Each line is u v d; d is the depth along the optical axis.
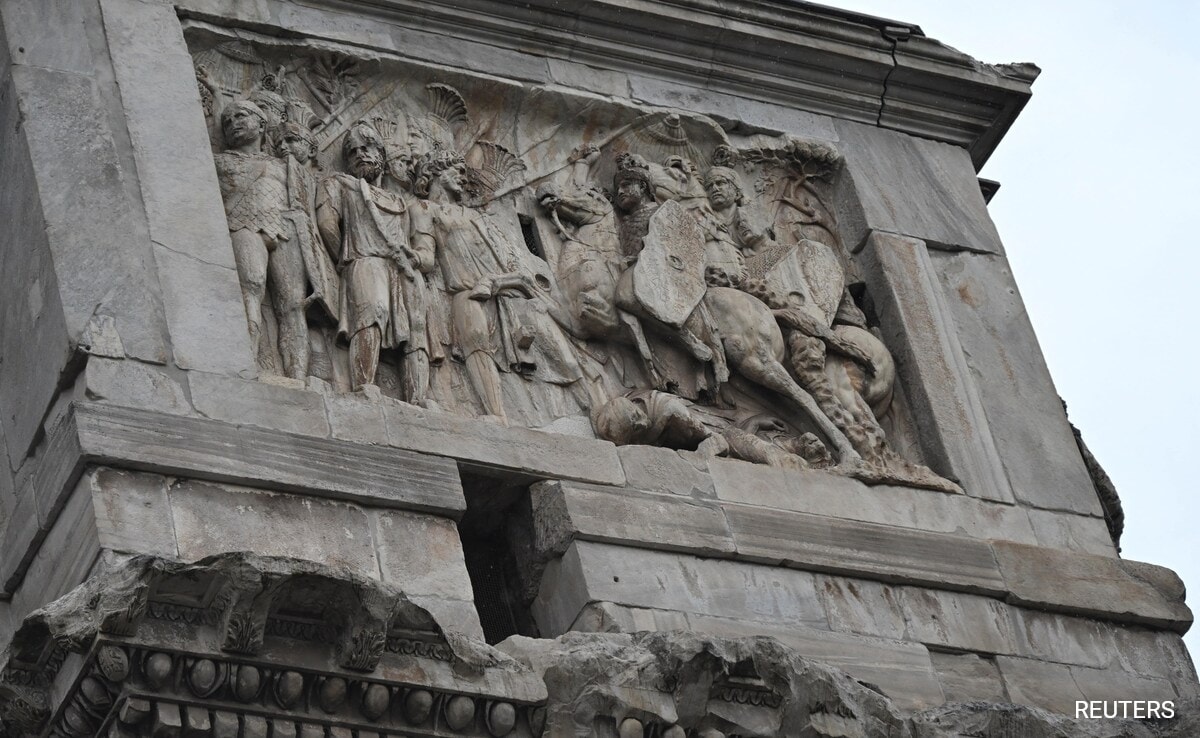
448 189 27.05
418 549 23.33
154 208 24.62
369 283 25.50
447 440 24.42
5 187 25.25
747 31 29.61
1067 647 26.41
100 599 20.23
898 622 25.61
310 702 20.95
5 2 25.69
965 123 31.16
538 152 28.41
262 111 26.44
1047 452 28.22
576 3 28.72
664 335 27.16
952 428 27.89
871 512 26.44
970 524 26.97
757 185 29.64
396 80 27.77
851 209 29.72
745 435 26.66
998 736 23.97
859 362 28.14
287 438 23.42
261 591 20.48
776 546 25.39
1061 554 27.09
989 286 29.67
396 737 21.30
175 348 23.64
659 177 28.75
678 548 24.86
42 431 23.52
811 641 24.91
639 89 29.11
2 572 23.59
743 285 28.19
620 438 26.02
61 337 23.42
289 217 25.62
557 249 27.61
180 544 22.20
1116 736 24.48
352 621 20.89
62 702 20.61
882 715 23.27
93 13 25.94
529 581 24.72
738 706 22.67
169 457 22.67
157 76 25.73
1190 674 26.88
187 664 20.45
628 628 23.95
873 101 30.62
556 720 22.08
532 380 26.22
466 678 21.62
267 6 27.19
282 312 25.06
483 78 28.11
